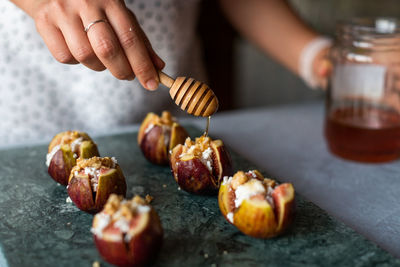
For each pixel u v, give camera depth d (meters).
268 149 0.55
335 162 0.52
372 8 1.04
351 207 0.43
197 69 0.78
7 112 0.65
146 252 0.33
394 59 0.48
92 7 0.37
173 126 0.47
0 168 0.48
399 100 0.50
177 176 0.43
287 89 1.18
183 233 0.37
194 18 0.72
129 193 0.44
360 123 0.49
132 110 0.70
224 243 0.36
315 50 0.65
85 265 0.34
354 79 0.50
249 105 1.20
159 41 0.68
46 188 0.44
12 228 0.38
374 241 0.38
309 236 0.37
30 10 0.40
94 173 0.39
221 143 0.43
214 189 0.42
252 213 0.35
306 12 1.07
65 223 0.39
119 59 0.38
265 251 0.35
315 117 0.67
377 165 0.51
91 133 0.58
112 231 0.32
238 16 0.75
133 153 0.52
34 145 0.54
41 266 0.34
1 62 0.62
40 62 0.63
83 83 0.66
